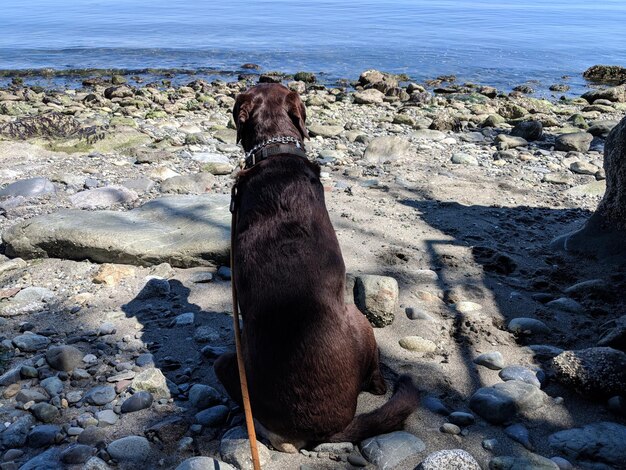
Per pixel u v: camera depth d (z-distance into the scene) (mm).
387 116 4562
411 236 2178
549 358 1467
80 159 3088
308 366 1100
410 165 3105
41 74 7469
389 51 9492
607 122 4062
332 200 2516
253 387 1143
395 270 1913
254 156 1312
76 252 1947
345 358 1134
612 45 10578
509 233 2246
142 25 13156
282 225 1183
